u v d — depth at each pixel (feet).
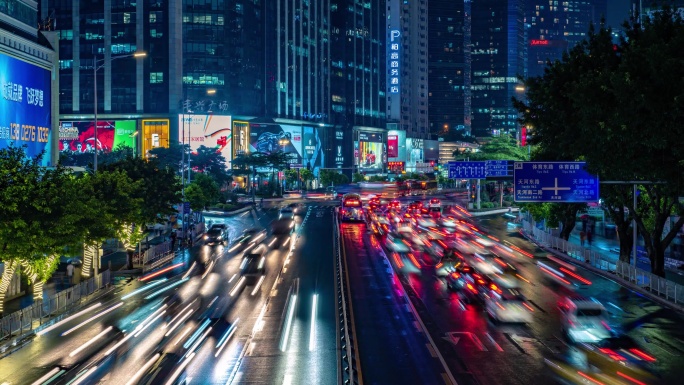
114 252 223.71
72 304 135.85
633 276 161.27
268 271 177.17
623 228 182.39
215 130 579.48
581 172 157.38
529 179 158.51
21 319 112.88
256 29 625.00
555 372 87.97
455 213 394.73
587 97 134.82
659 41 128.26
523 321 117.50
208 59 581.12
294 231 285.43
